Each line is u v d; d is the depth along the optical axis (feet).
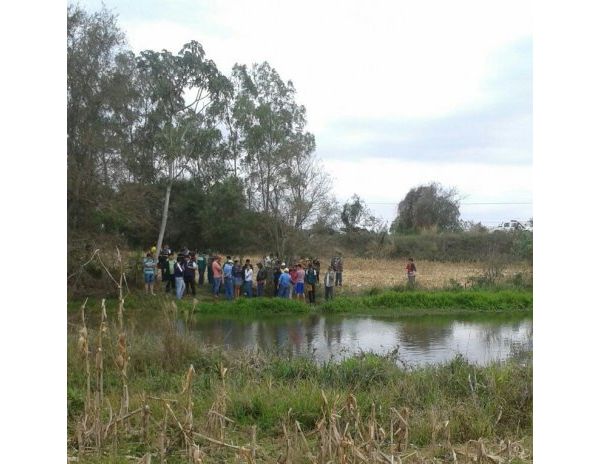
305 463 17.16
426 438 20.68
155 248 76.23
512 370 27.04
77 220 68.95
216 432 19.69
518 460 18.37
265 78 96.58
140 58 91.04
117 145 71.82
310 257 87.45
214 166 98.53
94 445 18.65
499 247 120.26
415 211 172.55
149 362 30.40
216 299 71.46
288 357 33.81
